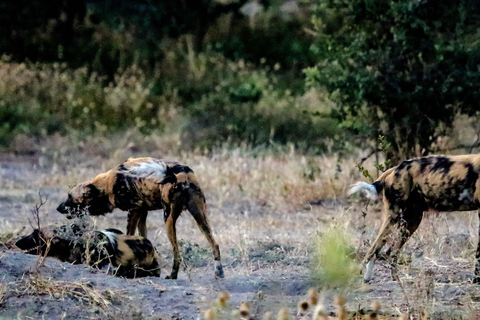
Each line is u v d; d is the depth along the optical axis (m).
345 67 23.44
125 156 29.58
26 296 11.86
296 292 12.81
